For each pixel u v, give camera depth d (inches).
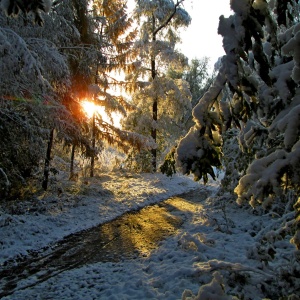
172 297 180.4
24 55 251.0
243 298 161.0
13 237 286.8
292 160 70.8
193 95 1104.2
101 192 495.5
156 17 697.0
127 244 289.4
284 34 80.5
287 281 162.6
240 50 64.8
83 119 482.6
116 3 650.8
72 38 462.6
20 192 416.8
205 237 280.1
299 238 91.3
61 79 374.0
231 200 413.7
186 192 595.5
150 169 769.6
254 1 64.3
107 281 211.5
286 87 72.6
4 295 192.5
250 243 265.4
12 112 352.5
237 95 75.9
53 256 258.4
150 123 742.5
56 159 528.7
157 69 759.7
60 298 188.9
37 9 85.6
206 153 76.5
